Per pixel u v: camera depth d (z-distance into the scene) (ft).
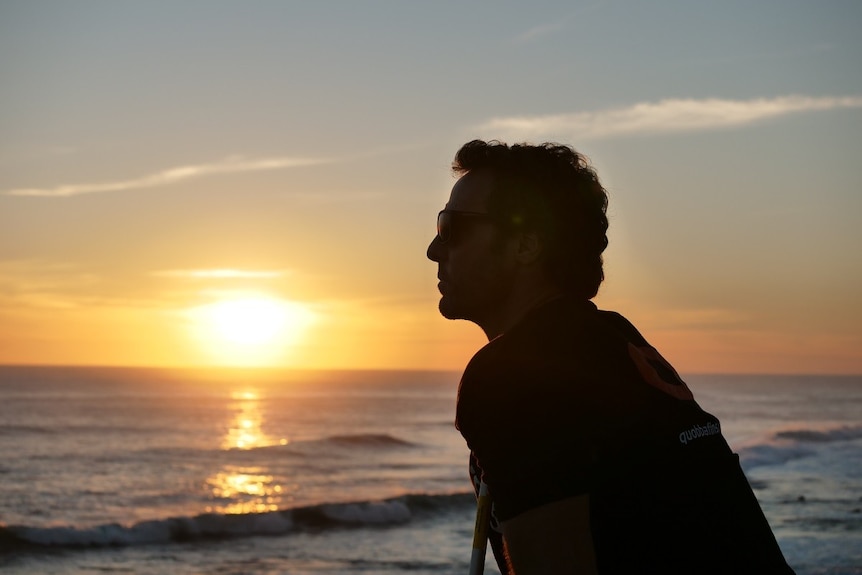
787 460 121.19
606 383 4.67
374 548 68.49
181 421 238.68
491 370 4.83
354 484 119.96
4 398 323.98
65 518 90.12
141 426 218.38
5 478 122.62
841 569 48.37
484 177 5.45
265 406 318.45
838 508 75.00
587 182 5.47
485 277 5.37
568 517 4.40
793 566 49.57
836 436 166.71
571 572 4.36
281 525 78.48
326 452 163.02
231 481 121.39
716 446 4.93
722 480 4.80
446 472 135.13
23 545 69.77
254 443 178.19
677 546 4.45
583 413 4.58
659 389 4.85
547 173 5.35
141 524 74.18
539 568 4.40
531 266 5.33
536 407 4.64
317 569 61.16
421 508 86.48
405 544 70.08
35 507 97.76
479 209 5.38
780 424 235.40
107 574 61.62
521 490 4.47
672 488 4.54
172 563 64.90
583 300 5.32
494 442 4.67
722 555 4.54
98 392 378.73
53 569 63.46
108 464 139.85
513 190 5.32
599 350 4.84
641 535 4.42
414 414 292.20
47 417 239.71
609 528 4.40
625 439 4.52
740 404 361.92
